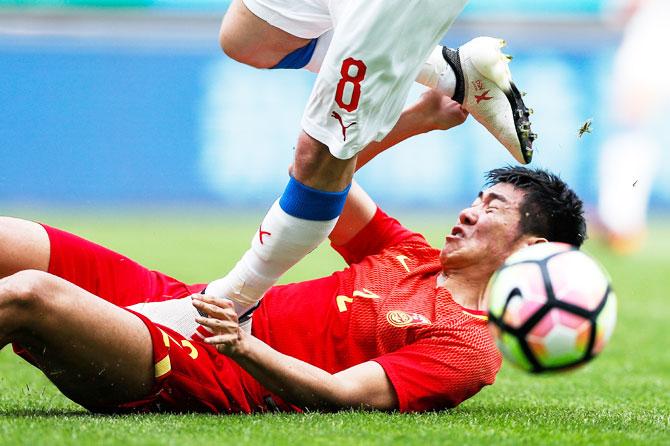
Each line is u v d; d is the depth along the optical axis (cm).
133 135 5759
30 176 5706
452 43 5700
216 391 1191
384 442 986
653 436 1095
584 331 1070
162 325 1195
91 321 1076
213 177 5866
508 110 1386
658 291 3800
